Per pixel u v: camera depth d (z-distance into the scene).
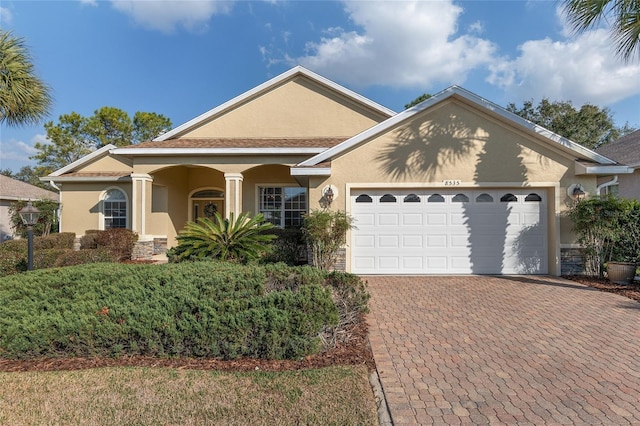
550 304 7.42
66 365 4.48
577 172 10.22
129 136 33.84
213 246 9.82
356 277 6.39
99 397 3.73
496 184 10.47
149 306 4.96
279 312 4.76
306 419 3.36
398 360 4.70
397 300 7.79
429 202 10.85
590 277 9.99
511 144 10.45
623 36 8.11
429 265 10.83
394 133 10.71
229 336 4.62
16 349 4.51
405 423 3.33
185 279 5.85
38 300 5.36
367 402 3.62
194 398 3.69
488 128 10.50
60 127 31.92
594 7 7.93
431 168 10.61
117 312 4.75
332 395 3.74
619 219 9.82
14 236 19.25
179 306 4.94
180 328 4.65
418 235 10.86
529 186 10.44
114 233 13.99
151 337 4.66
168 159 13.94
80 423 3.34
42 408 3.56
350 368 4.36
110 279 6.02
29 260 9.84
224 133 15.79
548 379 4.18
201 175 17.62
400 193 10.90
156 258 14.78
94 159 16.55
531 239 10.67
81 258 11.57
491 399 3.74
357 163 10.79
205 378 4.11
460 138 10.56
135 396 3.74
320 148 13.41
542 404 3.64
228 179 13.75
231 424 3.30
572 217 10.02
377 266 10.87
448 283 9.52
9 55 10.30
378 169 10.73
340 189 10.80
